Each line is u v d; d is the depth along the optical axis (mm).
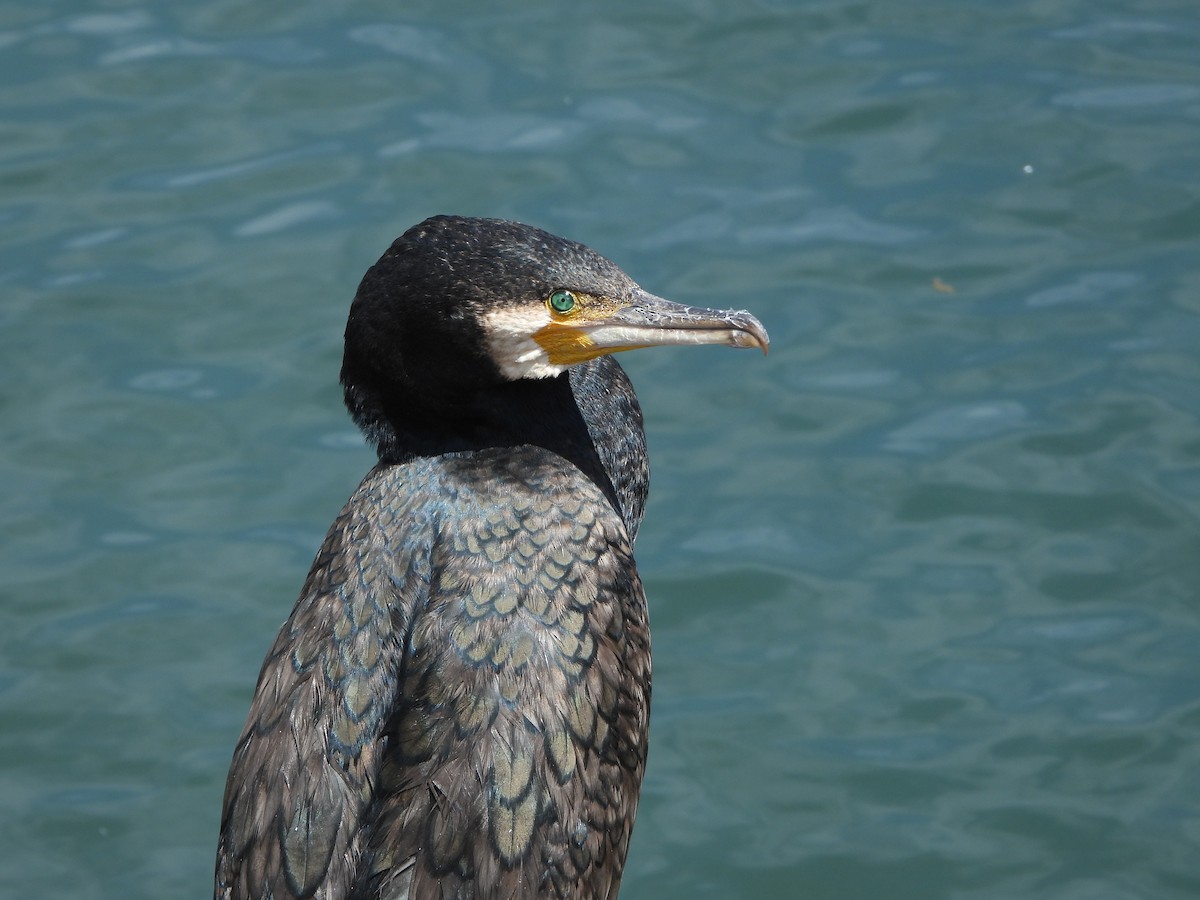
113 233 16578
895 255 16172
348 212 16641
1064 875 11555
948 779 12164
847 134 17656
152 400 15070
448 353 6770
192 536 13977
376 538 6539
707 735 12523
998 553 13633
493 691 6070
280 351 15469
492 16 19438
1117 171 17047
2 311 15781
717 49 18906
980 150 17406
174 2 19781
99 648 13172
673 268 15922
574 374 7645
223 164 17344
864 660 12961
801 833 11891
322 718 6121
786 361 15281
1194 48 18781
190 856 11906
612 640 6441
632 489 7742
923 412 14742
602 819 6227
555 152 17359
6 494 14273
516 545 6457
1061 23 19312
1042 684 12734
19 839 11969
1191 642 12938
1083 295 15750
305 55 18797
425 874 5801
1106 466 14195
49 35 19312
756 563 13617
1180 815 11836
